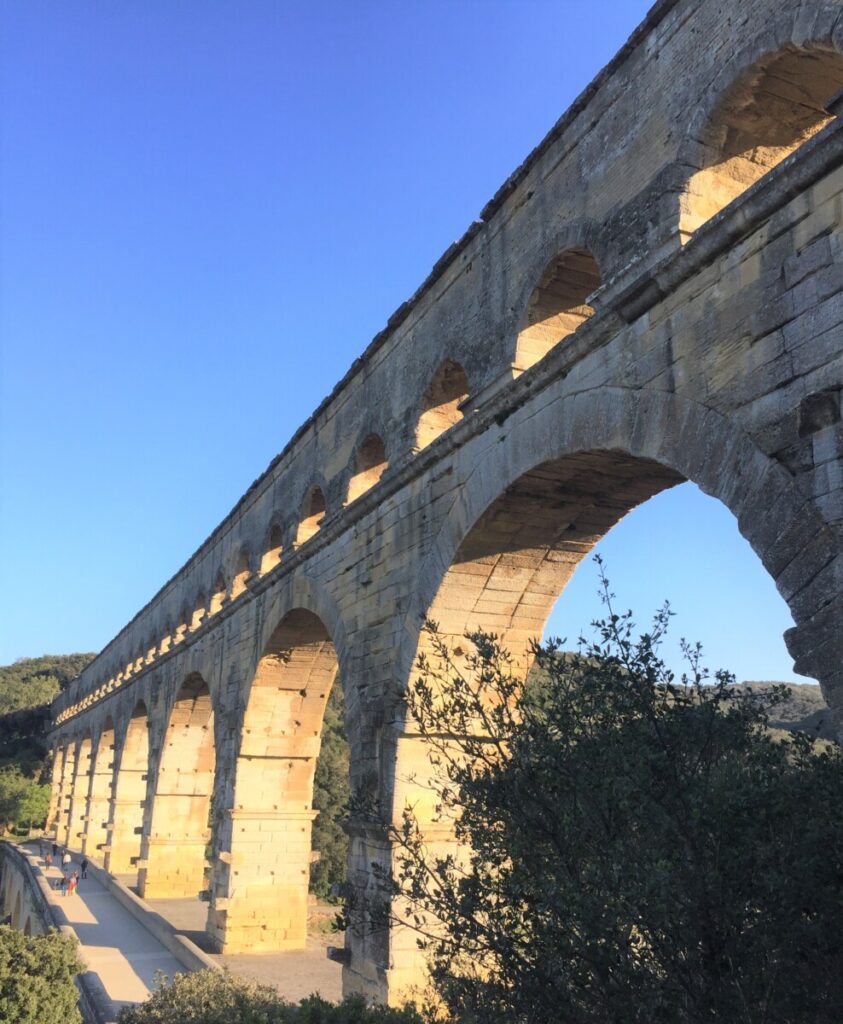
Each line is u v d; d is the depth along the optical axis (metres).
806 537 9.03
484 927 7.73
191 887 41.50
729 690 7.93
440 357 18.12
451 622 17.19
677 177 11.88
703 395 10.81
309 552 24.06
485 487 15.55
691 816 6.82
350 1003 13.42
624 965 6.83
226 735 30.67
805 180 9.66
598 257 13.41
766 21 10.98
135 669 54.62
